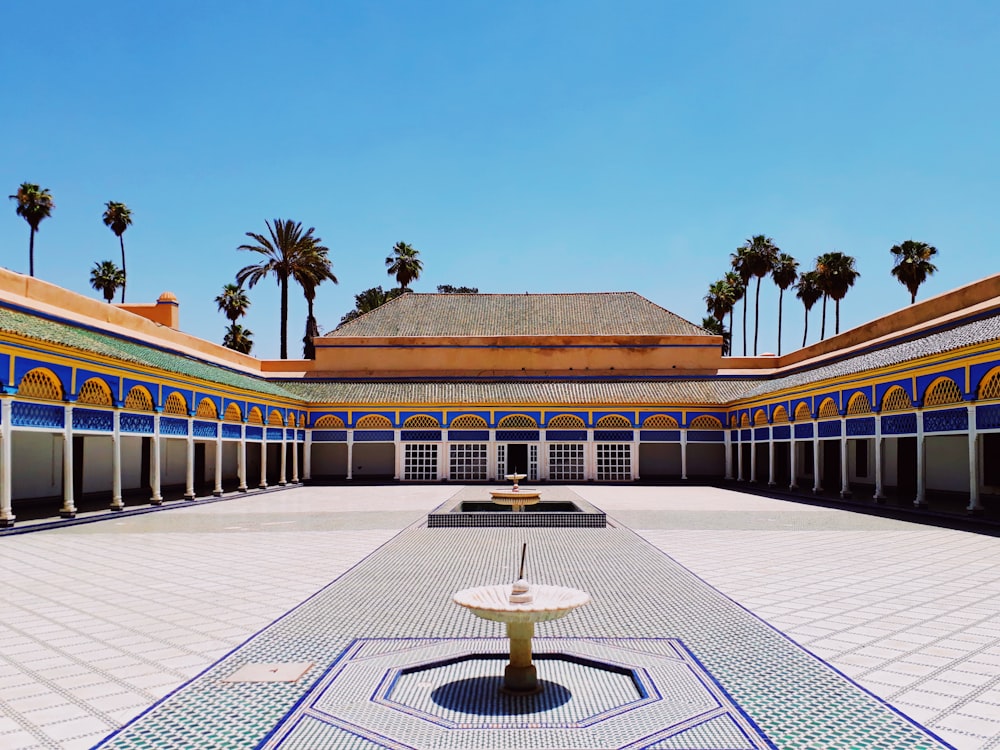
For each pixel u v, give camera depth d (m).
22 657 5.56
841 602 7.39
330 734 4.05
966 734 4.01
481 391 30.22
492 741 3.95
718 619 6.67
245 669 5.21
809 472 30.22
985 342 14.00
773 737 3.97
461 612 7.00
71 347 14.73
